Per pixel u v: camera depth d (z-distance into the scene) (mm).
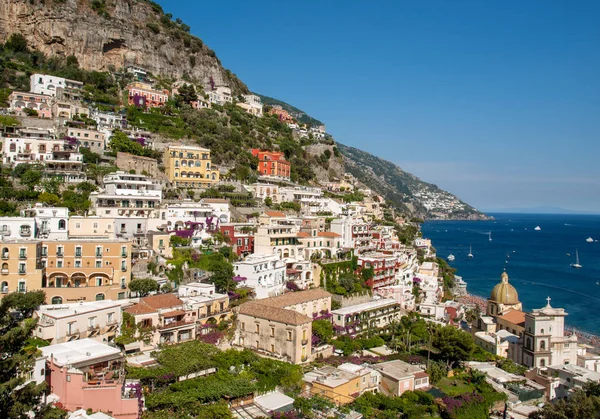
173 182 180375
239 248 143750
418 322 136125
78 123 180000
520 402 103938
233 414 78250
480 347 133250
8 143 153750
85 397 68500
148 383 78875
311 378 90500
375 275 157625
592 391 89812
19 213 124375
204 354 88812
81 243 106812
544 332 126312
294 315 101125
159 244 124562
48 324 81688
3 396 51125
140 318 91312
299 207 197375
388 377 97562
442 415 93000
